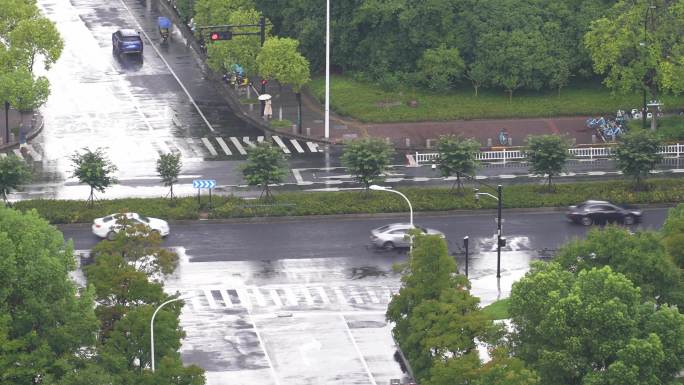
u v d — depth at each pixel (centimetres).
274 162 15538
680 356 10469
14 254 10744
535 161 15862
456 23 19200
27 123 18050
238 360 12356
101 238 14700
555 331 10469
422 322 11100
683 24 17825
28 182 15350
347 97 18912
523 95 19050
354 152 15662
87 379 10344
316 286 13738
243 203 15488
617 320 10388
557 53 18988
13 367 10488
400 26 19138
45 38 18238
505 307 13088
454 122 18250
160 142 17612
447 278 11494
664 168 16862
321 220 15362
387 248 14562
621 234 11631
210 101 19188
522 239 14838
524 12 19188
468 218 15412
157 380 10631
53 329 10681
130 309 11131
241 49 18800
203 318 13088
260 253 14475
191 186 16188
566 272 10969
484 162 17062
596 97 18975
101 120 18338
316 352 12506
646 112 17800
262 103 18462
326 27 18750
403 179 16462
